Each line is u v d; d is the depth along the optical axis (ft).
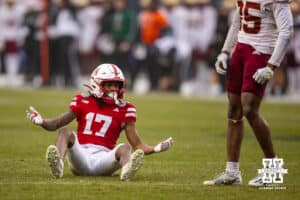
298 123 165.99
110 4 256.93
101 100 93.25
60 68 266.57
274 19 87.66
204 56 252.42
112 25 254.68
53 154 88.07
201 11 250.78
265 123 87.92
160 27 248.73
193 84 256.11
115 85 93.25
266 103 218.59
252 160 110.52
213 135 142.72
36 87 267.80
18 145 125.18
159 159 110.63
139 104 210.59
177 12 250.78
